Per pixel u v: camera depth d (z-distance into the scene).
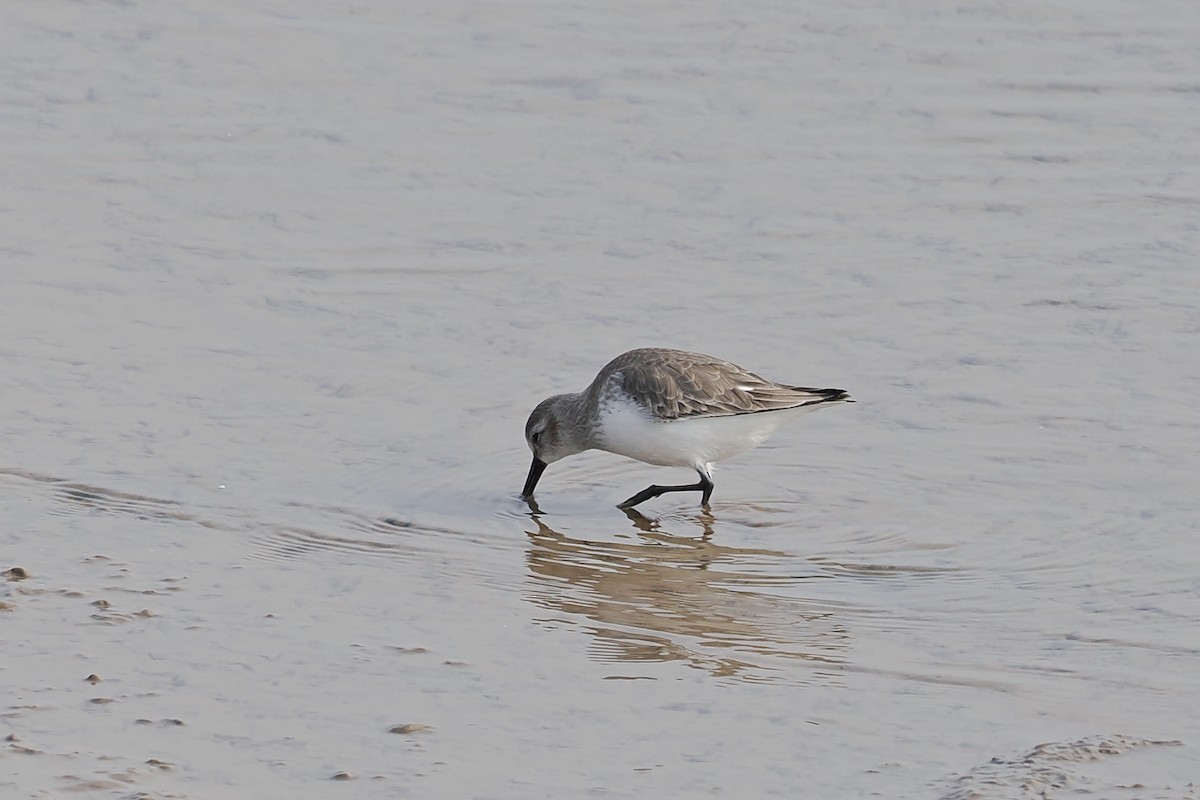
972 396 13.64
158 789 7.79
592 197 17.91
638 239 16.92
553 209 17.61
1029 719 8.68
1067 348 14.49
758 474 12.69
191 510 11.57
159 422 13.06
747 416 12.30
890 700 8.93
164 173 18.33
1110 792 7.80
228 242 16.78
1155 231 16.94
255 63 21.17
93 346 14.44
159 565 10.63
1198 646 9.63
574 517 12.09
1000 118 19.77
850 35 21.98
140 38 21.81
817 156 18.84
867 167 18.58
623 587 10.69
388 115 19.88
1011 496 12.02
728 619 10.14
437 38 21.94
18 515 11.31
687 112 19.94
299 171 18.47
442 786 7.91
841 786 7.93
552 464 13.28
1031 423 13.14
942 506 11.93
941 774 8.03
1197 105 20.02
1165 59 21.20
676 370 12.35
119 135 19.23
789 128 19.53
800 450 12.96
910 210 17.56
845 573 10.96
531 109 20.03
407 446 12.95
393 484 12.30
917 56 21.34
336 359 14.39
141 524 11.29
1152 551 11.06
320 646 9.51
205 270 16.14
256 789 7.84
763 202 17.78
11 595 9.99
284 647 9.46
